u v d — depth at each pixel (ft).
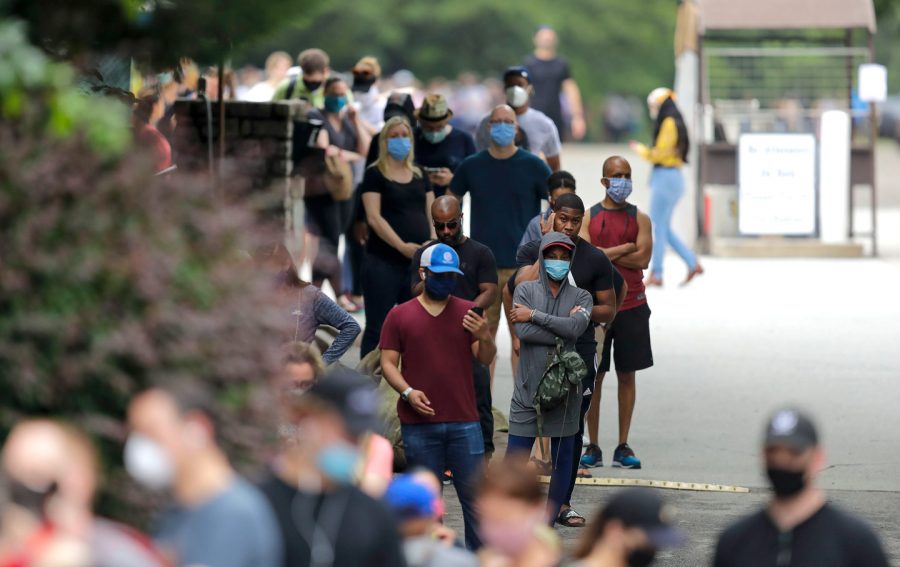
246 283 68.64
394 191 135.03
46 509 46.73
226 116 159.12
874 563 58.08
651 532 55.26
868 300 197.36
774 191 239.71
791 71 287.89
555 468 98.99
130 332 62.64
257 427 66.49
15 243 62.18
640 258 117.39
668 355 162.30
